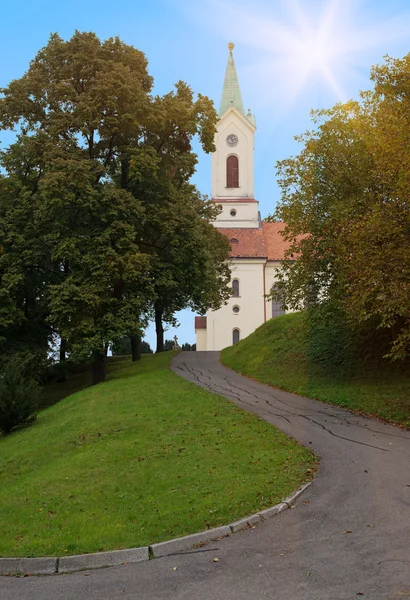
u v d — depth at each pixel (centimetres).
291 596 582
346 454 1141
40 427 1845
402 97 1883
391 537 716
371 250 1605
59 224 2584
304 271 2155
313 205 2114
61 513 920
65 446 1412
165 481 1015
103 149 2888
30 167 3019
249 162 6625
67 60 2803
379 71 1925
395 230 1548
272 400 1866
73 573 721
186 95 3147
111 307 2686
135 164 2634
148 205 2830
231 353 3344
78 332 2588
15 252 2770
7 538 842
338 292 1961
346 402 1753
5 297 2708
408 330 1591
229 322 5866
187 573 670
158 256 2956
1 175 2928
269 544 730
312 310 2230
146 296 2752
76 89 2797
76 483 1069
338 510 827
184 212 2855
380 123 1845
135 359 3966
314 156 2114
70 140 2669
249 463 1081
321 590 590
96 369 2830
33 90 2823
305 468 1038
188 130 2953
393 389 1848
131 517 869
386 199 1833
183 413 1599
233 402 1784
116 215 2586
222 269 4206
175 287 2841
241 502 875
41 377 3266
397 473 998
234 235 6153
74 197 2484
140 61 2953
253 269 5912
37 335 3117
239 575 648
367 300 1647
